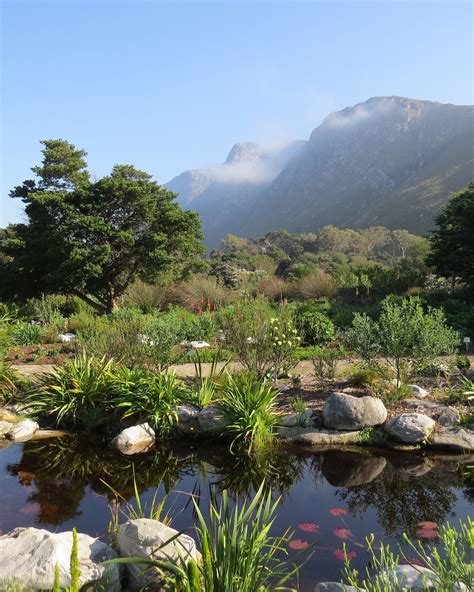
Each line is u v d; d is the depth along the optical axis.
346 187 198.75
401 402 7.21
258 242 101.88
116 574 3.24
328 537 4.19
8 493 5.17
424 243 46.59
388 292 20.30
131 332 9.22
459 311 13.81
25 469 5.87
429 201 128.00
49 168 21.22
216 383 7.85
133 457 6.27
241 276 28.02
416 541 4.07
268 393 6.93
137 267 20.45
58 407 7.36
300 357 10.23
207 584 2.55
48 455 6.33
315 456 6.17
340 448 6.36
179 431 6.89
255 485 5.42
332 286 20.53
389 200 153.62
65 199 19.84
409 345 7.14
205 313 13.55
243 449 6.42
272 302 19.14
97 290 20.50
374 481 5.43
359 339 7.48
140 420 7.05
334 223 177.38
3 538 3.48
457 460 5.93
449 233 19.14
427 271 24.62
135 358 8.48
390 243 95.69
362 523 4.46
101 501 4.97
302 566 3.71
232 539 2.82
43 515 4.63
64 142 22.31
